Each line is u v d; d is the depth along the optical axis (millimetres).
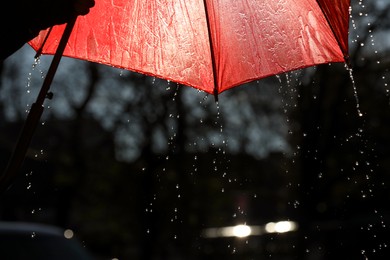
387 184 15352
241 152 20688
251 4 3070
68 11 2383
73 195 20594
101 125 22016
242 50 3070
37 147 21953
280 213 20547
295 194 14602
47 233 7348
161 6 3154
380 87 15219
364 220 10180
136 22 3156
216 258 13984
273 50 3043
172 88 17516
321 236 10727
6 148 14148
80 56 3127
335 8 2877
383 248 9844
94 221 21266
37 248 7000
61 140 22609
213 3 3102
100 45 3141
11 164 2447
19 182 16359
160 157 18562
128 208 19172
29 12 2336
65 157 20328
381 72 14969
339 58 2980
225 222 19188
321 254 10648
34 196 16938
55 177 19219
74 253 7199
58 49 2596
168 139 18234
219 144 18344
